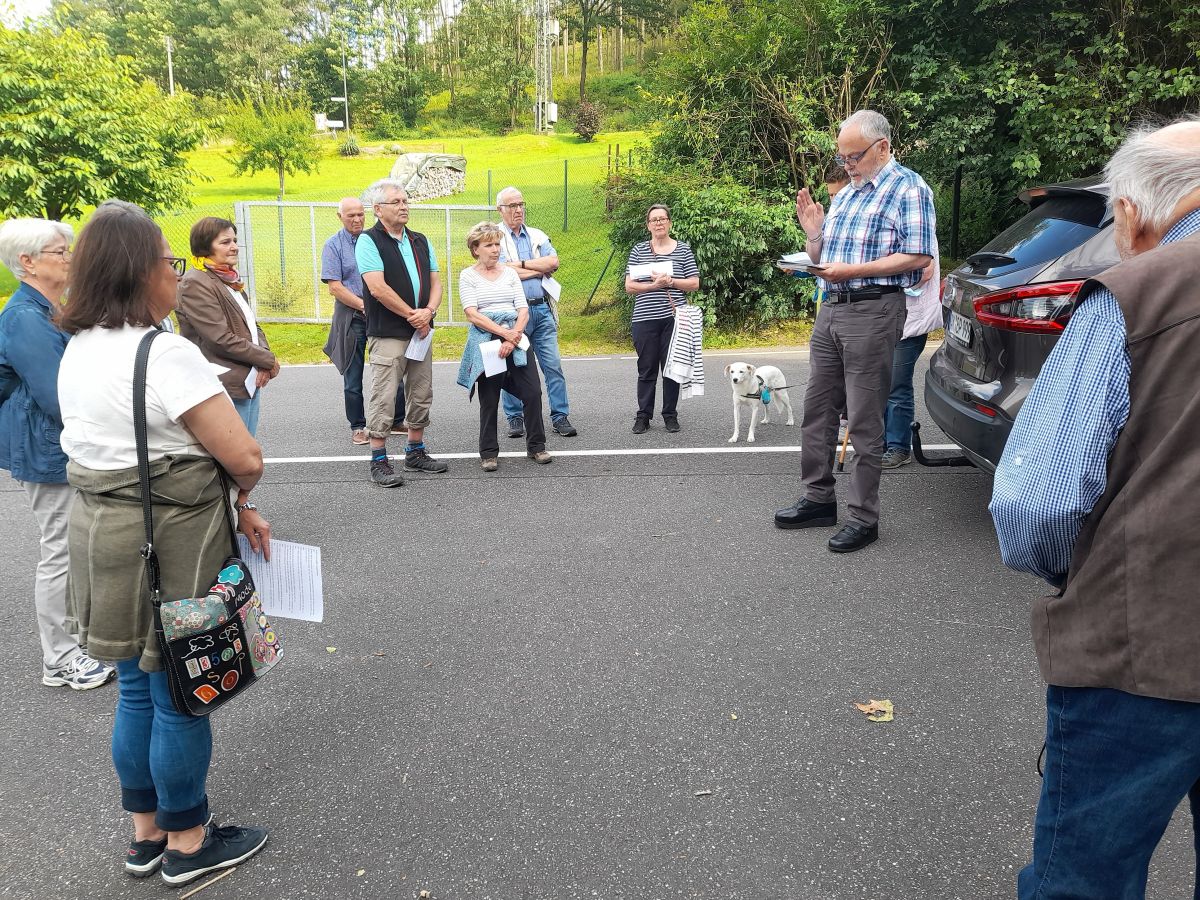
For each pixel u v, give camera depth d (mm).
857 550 4391
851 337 4238
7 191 14328
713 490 5395
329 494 5551
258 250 17531
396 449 6633
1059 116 10617
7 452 3174
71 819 2605
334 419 7691
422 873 2309
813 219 4461
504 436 6922
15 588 4305
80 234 2135
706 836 2418
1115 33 10711
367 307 5590
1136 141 1660
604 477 5727
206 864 2312
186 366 2105
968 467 5668
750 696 3121
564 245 19031
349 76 80875
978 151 11492
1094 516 1534
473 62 81688
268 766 2793
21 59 14617
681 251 6672
